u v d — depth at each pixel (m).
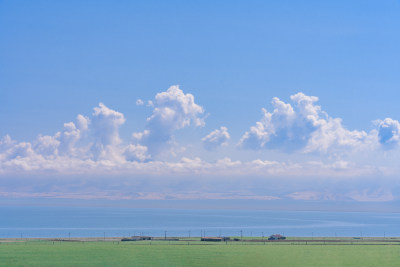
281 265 111.06
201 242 159.25
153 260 115.81
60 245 142.75
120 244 148.12
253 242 161.38
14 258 115.25
